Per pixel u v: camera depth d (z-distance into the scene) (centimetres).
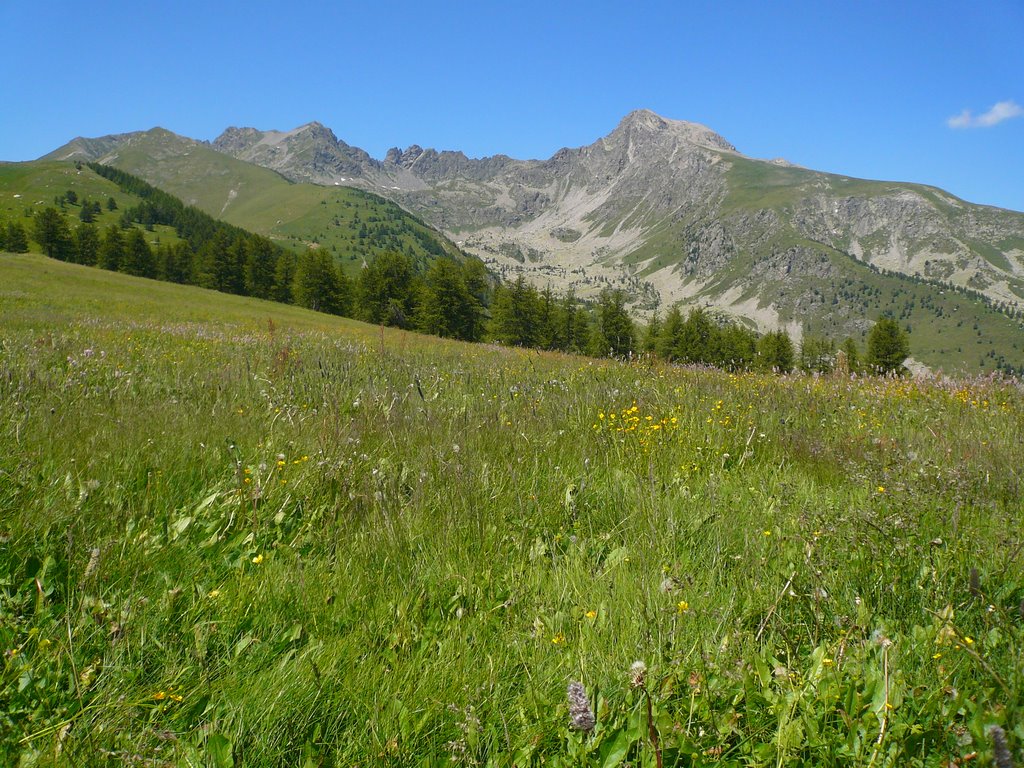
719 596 333
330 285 12400
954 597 320
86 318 2583
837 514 402
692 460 562
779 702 245
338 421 595
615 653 284
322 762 229
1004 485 491
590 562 376
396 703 252
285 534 408
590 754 232
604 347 9969
